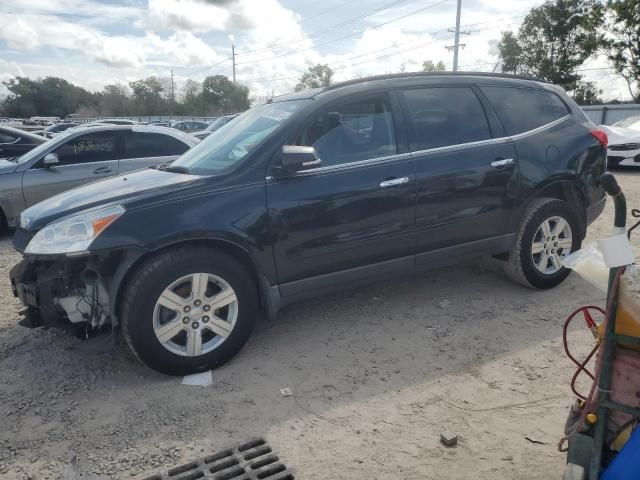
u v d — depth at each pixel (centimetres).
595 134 497
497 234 452
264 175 369
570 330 411
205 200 352
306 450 282
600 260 214
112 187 390
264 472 265
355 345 396
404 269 422
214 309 355
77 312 356
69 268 351
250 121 441
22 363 379
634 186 1041
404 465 270
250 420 308
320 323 434
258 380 350
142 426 304
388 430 297
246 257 374
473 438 289
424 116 429
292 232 371
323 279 391
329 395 332
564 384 339
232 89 7444
